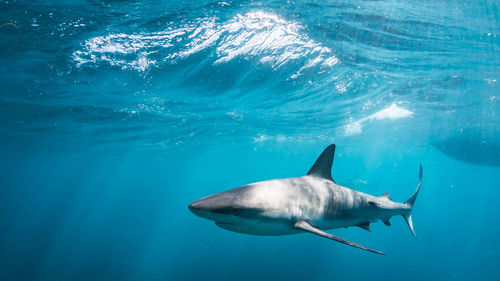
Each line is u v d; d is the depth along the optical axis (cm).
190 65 982
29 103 1347
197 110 1553
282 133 2255
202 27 777
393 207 500
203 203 267
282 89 1239
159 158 3731
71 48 838
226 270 2280
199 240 3756
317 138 2511
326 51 928
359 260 2703
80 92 1205
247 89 1231
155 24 747
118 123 1762
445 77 1132
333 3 684
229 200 273
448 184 7781
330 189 382
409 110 1612
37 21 700
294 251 2730
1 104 1355
